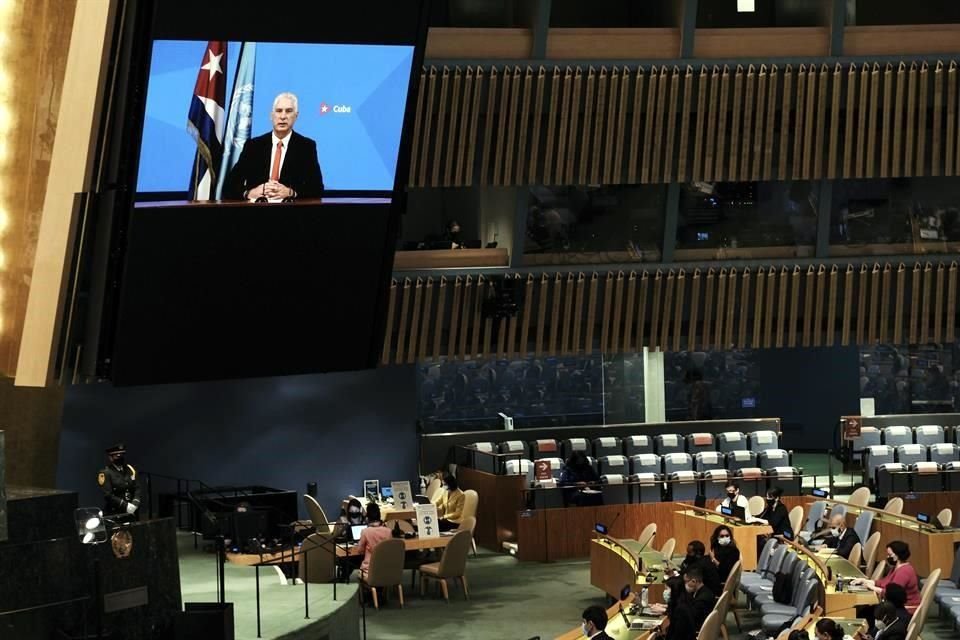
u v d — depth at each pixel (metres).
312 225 16.72
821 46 22.50
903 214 23.64
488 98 21.95
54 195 15.05
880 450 26.28
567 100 22.14
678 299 23.47
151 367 16.44
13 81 16.02
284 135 16.12
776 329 23.98
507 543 24.06
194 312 16.39
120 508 15.95
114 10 14.52
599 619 14.20
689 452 26.83
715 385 32.53
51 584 12.39
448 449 26.72
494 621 19.14
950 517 20.19
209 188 15.73
